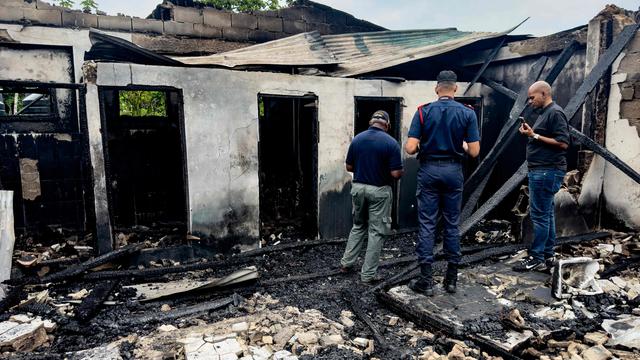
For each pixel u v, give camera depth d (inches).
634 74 181.2
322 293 145.4
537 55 218.5
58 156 219.3
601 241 186.5
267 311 128.8
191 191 177.9
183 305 136.6
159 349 105.0
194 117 175.2
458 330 109.5
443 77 133.0
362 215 154.9
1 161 208.4
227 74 180.4
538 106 146.6
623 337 106.4
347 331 116.3
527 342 105.4
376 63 222.8
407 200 227.3
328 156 207.0
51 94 223.8
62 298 138.9
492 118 236.5
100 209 164.2
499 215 233.5
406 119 220.1
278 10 290.2
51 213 219.9
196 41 270.1
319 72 214.1
